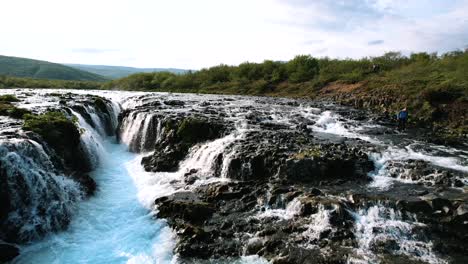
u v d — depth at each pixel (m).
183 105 40.59
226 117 32.66
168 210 17.45
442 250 13.60
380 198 16.25
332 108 45.59
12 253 14.30
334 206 15.52
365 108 46.38
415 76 51.62
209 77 96.69
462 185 18.48
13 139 17.83
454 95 39.09
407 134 31.61
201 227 15.94
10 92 49.69
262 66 92.38
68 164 21.77
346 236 14.39
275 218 16.19
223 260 13.86
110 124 36.66
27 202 16.23
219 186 19.42
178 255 14.27
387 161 21.39
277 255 13.71
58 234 16.23
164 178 22.56
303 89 72.00
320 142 25.28
